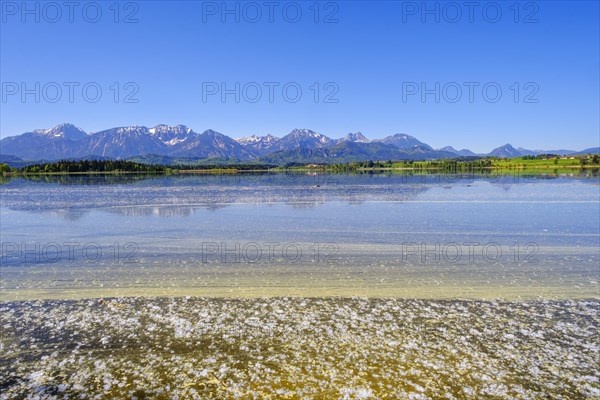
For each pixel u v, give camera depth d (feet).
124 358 30.09
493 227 85.51
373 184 260.83
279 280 48.26
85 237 78.64
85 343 32.35
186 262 57.67
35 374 28.04
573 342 31.86
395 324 35.32
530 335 33.06
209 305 39.99
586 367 28.37
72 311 38.63
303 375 27.63
